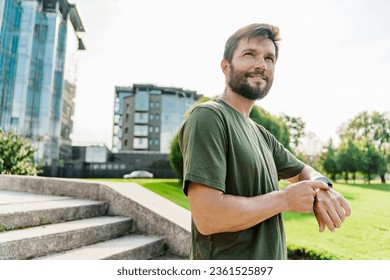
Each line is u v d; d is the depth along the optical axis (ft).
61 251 10.75
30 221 11.50
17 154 25.29
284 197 4.01
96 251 10.92
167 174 124.98
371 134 112.06
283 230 4.70
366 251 14.47
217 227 3.84
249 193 4.22
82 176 116.67
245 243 4.17
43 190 16.83
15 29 101.96
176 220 13.61
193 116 4.21
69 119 128.36
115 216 14.71
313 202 4.21
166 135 213.87
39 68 108.68
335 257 13.25
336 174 95.20
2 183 18.07
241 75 4.71
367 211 27.04
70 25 123.54
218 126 4.08
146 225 14.01
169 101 217.77
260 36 4.72
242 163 4.19
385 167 89.76
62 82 116.37
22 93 101.24
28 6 104.37
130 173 122.31
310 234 17.99
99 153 136.67
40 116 107.14
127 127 215.51
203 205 3.80
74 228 11.49
